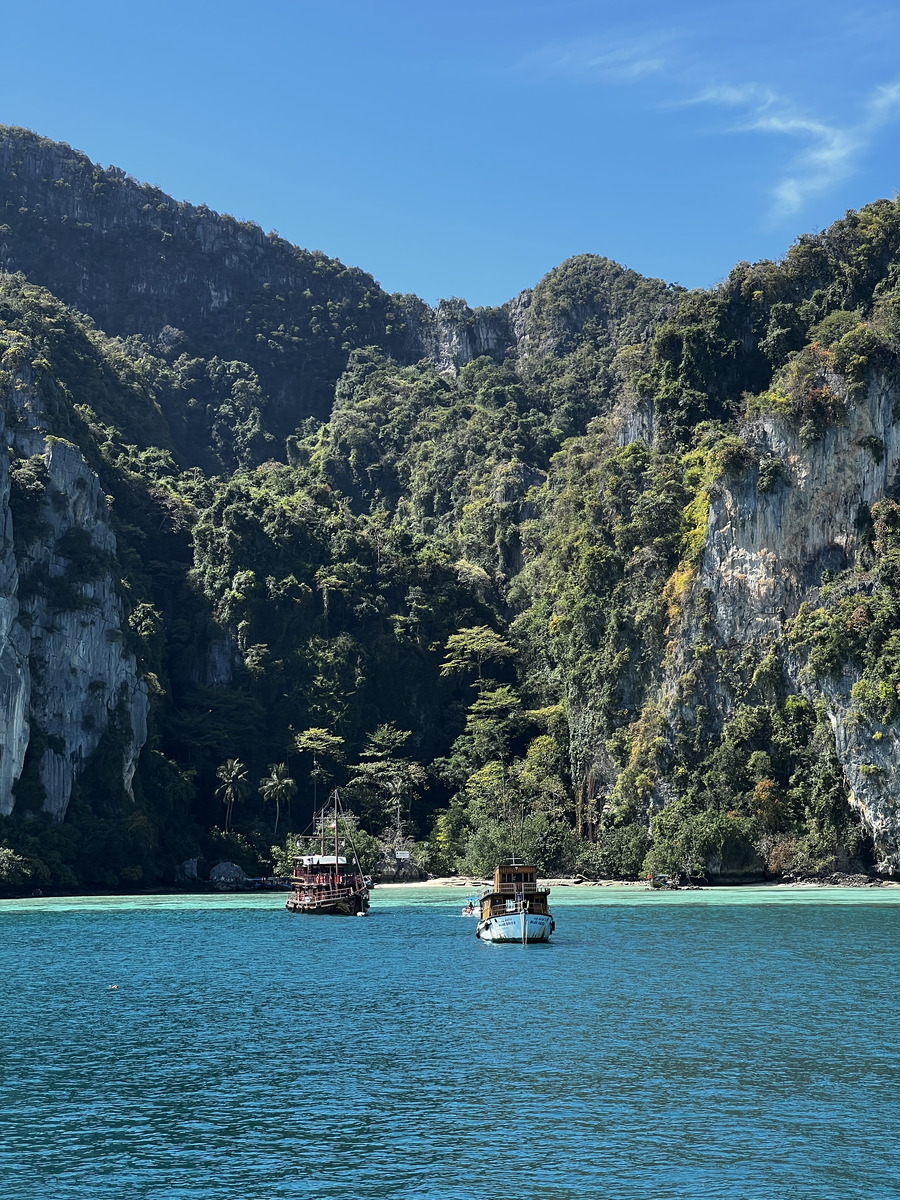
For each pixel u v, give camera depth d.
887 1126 44.38
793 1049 56.12
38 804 177.12
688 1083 50.38
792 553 187.38
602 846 186.38
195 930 113.38
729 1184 38.88
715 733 184.75
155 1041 59.97
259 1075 52.69
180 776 198.88
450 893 165.00
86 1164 41.44
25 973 83.75
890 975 78.00
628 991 72.75
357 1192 38.69
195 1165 41.25
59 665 188.12
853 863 170.25
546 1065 53.66
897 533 181.12
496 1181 39.41
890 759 165.75
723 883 172.00
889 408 187.62
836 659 172.75
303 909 134.12
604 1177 39.62
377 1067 53.78
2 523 182.75
